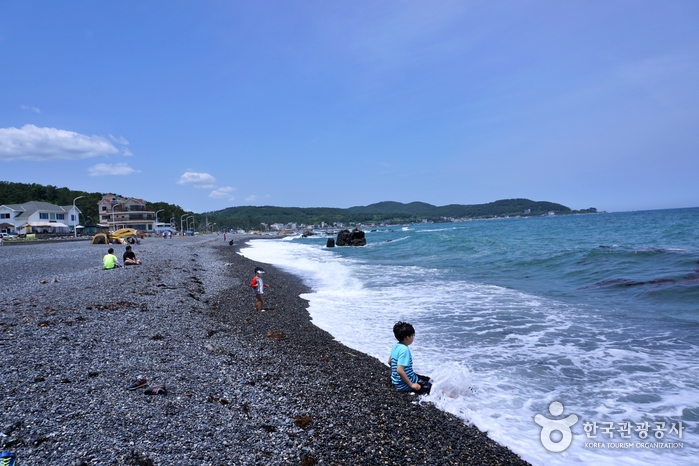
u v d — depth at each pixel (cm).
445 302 1301
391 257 3234
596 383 622
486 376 670
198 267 2398
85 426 422
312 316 1179
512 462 425
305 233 12319
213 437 432
